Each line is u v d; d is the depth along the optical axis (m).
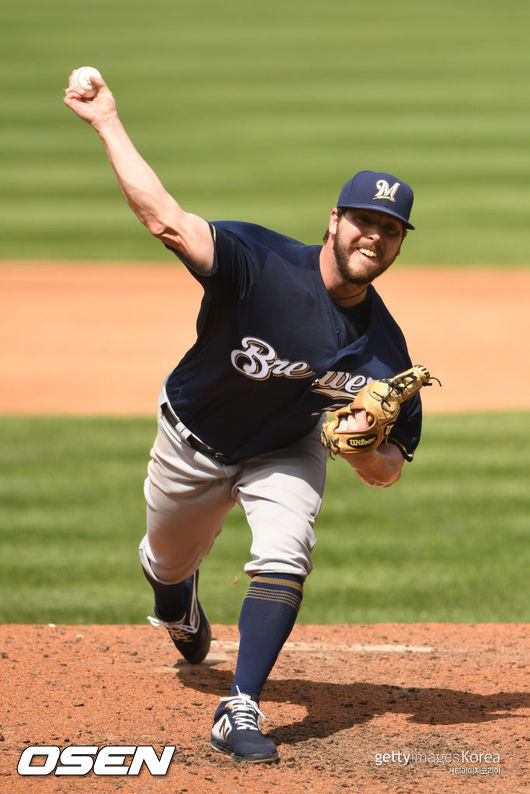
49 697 14.50
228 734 12.32
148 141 90.25
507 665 16.36
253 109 102.69
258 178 78.88
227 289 12.17
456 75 118.12
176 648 17.31
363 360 12.81
